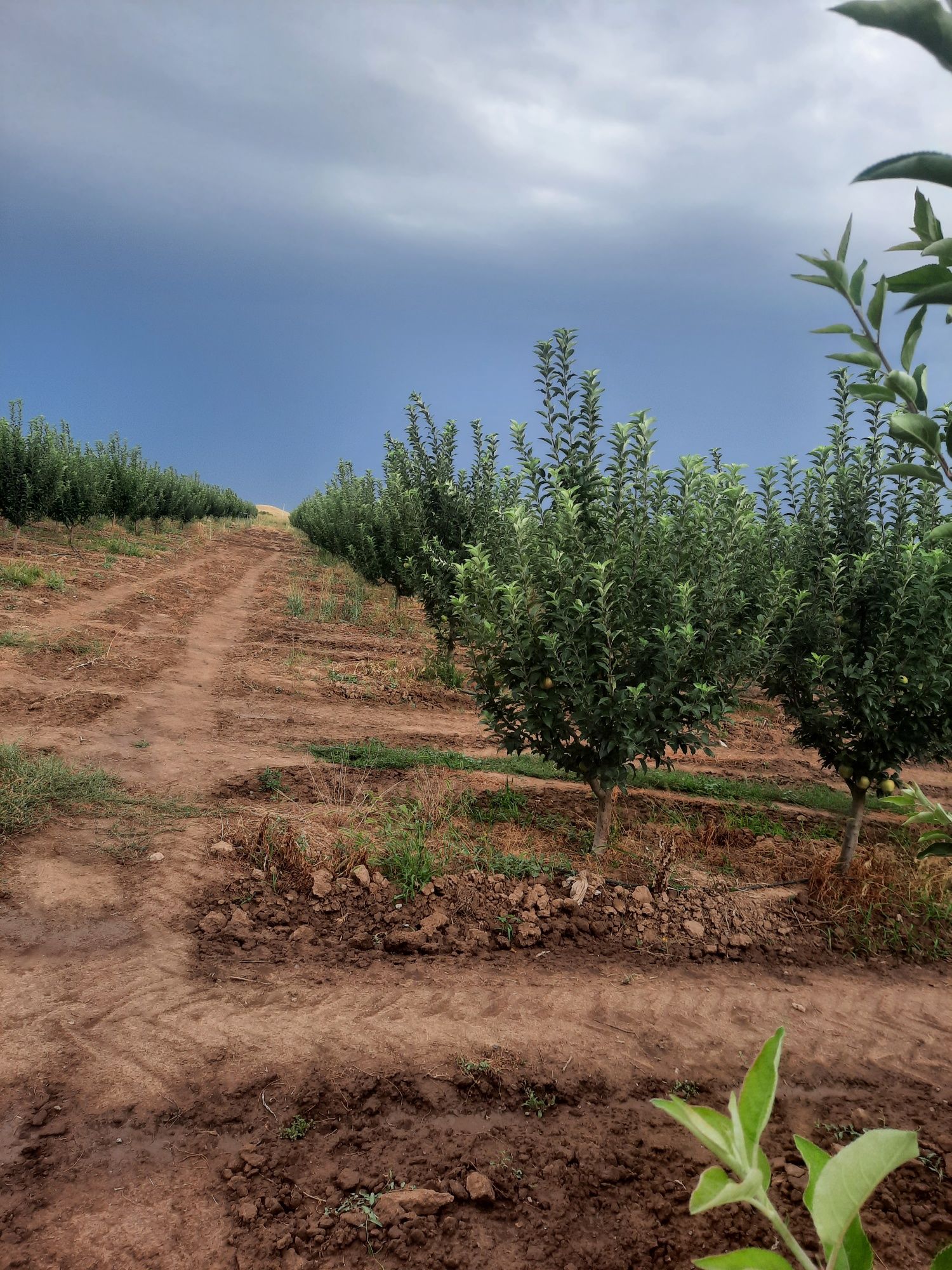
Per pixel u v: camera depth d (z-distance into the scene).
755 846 6.66
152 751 7.47
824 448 6.09
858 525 6.00
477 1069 3.55
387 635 14.80
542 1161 3.04
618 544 5.59
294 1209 2.76
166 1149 3.00
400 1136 3.14
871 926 5.34
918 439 0.98
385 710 10.13
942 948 5.15
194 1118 3.16
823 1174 0.84
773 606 5.68
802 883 5.97
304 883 5.18
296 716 9.35
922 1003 4.48
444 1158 3.03
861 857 6.43
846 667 5.68
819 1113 3.46
